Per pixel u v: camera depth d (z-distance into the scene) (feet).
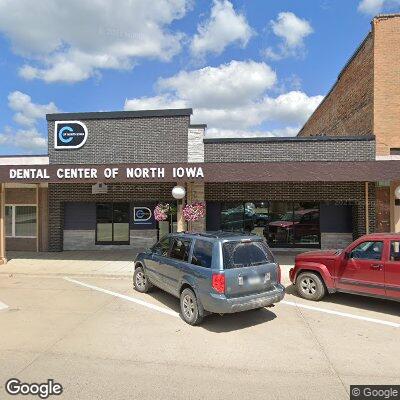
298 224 53.31
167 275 27.02
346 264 27.48
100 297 30.37
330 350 19.44
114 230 56.85
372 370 17.08
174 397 14.62
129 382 15.89
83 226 56.90
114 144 52.65
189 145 51.39
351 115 60.59
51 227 55.93
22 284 35.63
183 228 43.24
